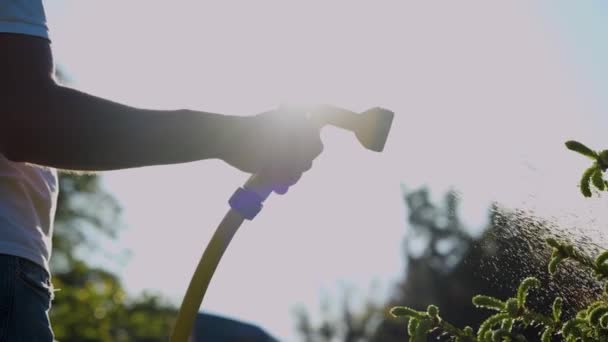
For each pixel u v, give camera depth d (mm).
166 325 10562
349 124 1410
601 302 1557
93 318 8891
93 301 8961
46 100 1320
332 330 11234
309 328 11711
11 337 1394
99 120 1331
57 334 8656
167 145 1360
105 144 1334
